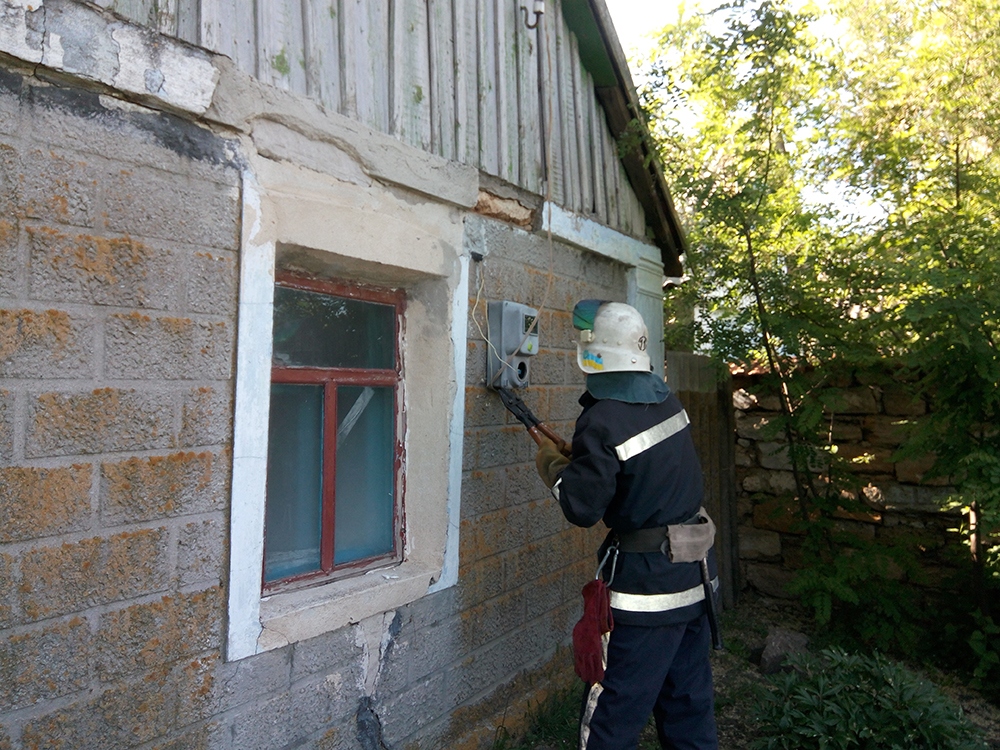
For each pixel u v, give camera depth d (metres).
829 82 4.88
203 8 2.10
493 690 3.31
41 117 1.76
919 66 5.05
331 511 2.78
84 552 1.85
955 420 4.14
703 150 5.09
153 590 2.00
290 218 2.35
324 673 2.50
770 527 5.82
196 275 2.09
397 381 3.08
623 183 4.68
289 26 2.40
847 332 4.63
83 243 1.84
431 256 2.93
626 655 2.61
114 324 1.90
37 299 1.75
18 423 1.72
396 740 2.78
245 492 2.22
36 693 1.76
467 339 3.16
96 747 1.88
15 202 1.72
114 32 1.88
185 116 2.07
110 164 1.90
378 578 2.80
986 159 4.88
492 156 3.38
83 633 1.85
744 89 4.53
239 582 2.20
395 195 2.78
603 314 2.82
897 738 3.15
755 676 4.32
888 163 4.79
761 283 4.89
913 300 4.03
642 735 3.52
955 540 5.11
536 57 3.80
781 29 4.36
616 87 4.35
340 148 2.53
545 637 3.72
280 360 2.59
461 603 3.13
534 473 3.65
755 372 5.50
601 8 4.05
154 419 1.99
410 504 3.07
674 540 2.63
